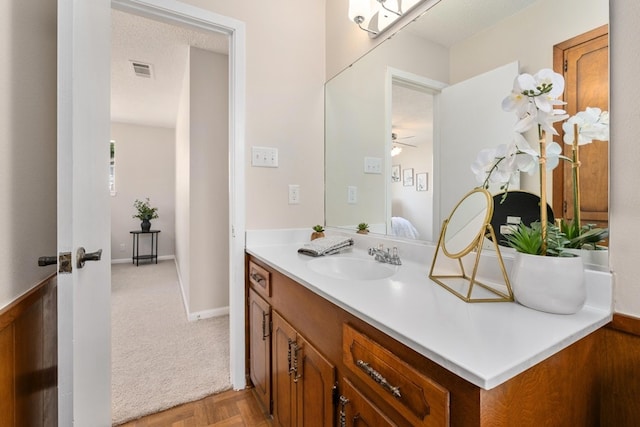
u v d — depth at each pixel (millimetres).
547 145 841
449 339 565
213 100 2754
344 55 1794
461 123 1140
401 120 1404
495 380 454
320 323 931
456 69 1157
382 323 642
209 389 1649
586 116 786
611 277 725
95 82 1043
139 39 2480
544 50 886
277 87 1795
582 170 794
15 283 788
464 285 939
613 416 721
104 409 1180
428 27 1271
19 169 821
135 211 5352
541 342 560
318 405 938
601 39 759
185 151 3066
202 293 2727
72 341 787
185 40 2508
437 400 527
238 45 1667
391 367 631
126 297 3246
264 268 1419
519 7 954
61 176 779
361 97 1653
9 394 736
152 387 1657
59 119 776
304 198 1897
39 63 949
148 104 4137
